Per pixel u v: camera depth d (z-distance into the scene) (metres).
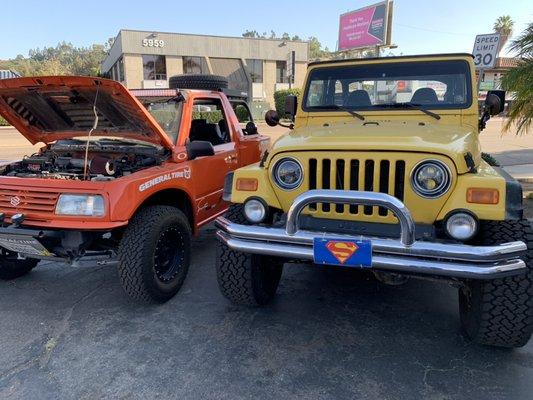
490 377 2.69
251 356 2.93
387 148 2.67
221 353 2.97
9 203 3.43
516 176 9.12
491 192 2.47
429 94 3.87
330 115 4.10
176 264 3.84
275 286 3.74
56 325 3.35
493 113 3.95
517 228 2.63
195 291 3.94
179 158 4.06
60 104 3.93
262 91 34.91
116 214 3.23
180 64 32.06
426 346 3.04
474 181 2.52
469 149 2.81
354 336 3.18
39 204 3.34
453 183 2.58
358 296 3.82
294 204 2.65
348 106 4.09
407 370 2.77
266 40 34.19
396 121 3.77
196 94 4.62
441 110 3.78
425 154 2.61
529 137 18.20
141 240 3.40
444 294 3.85
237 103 5.91
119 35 31.27
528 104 7.25
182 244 3.86
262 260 3.42
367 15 27.62
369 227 2.72
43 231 3.25
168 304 3.69
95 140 4.35
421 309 3.58
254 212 2.97
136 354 2.96
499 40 6.93
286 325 3.33
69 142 4.40
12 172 4.01
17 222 3.31
